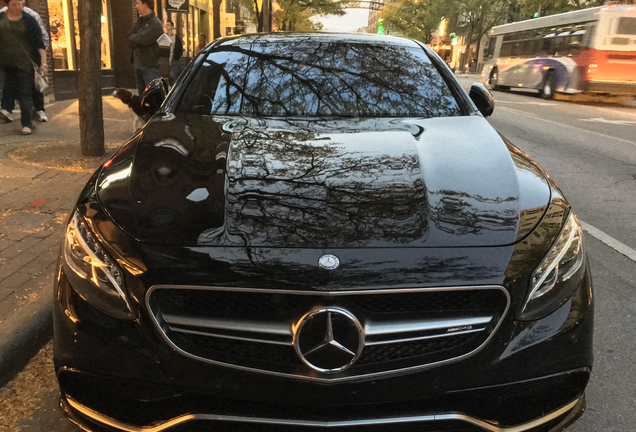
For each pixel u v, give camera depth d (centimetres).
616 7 1698
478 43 6225
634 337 311
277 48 346
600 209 570
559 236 199
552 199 216
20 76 759
